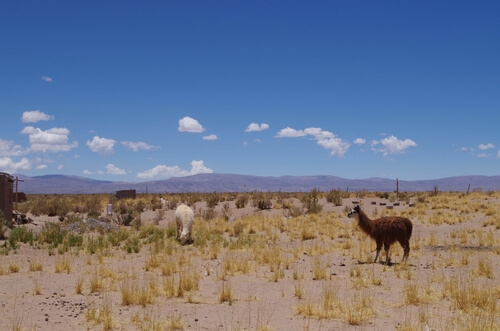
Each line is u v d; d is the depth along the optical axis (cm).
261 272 1570
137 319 986
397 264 1631
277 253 1825
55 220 3828
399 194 4678
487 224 2708
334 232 2542
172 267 1547
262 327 941
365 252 1895
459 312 1045
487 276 1427
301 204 4181
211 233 2681
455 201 3809
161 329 933
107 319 959
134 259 1852
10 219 3133
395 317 1029
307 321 1004
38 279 1430
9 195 3169
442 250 1970
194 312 1074
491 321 954
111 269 1582
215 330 937
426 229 2689
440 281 1371
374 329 945
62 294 1236
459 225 2769
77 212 4428
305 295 1238
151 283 1279
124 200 5484
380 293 1253
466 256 1741
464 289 1145
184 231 2248
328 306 1084
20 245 2178
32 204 4791
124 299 1134
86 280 1423
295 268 1633
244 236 2483
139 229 2911
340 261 1773
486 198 3978
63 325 959
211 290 1304
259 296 1237
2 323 962
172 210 4206
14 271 1561
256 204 4109
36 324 962
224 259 1733
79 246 2155
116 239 2319
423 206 3600
